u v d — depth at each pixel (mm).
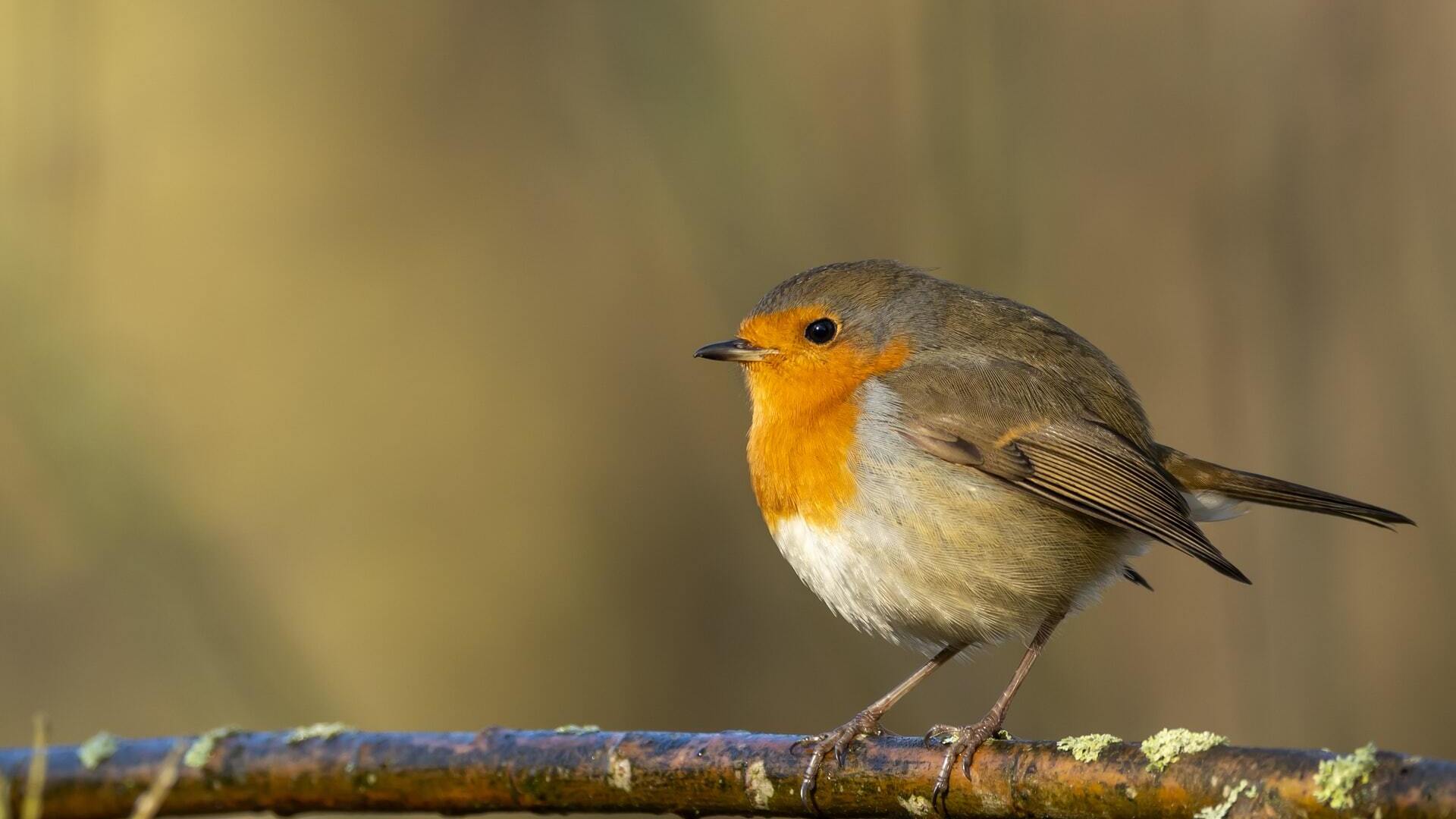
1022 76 12852
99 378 13000
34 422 12555
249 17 16516
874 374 8047
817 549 7758
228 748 6629
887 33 13523
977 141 12820
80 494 12617
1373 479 11828
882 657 13359
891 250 13211
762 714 13602
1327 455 11938
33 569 12938
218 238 16016
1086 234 12688
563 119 15477
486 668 14648
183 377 15602
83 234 13461
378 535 15289
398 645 14758
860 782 6160
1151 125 12664
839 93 13539
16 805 6578
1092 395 8219
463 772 6457
